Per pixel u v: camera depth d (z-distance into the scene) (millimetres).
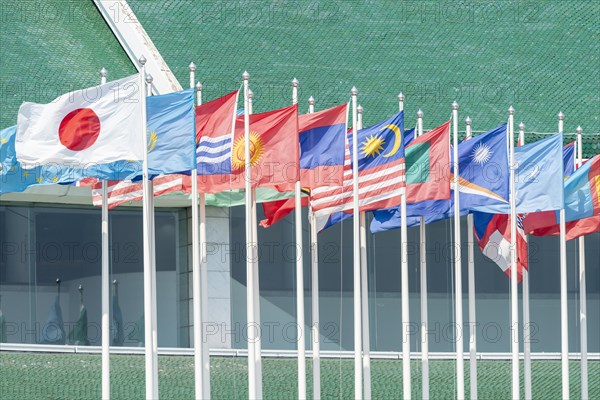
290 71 173875
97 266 158250
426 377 135625
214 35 178125
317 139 125625
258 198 135500
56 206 157125
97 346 151625
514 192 131625
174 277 161250
